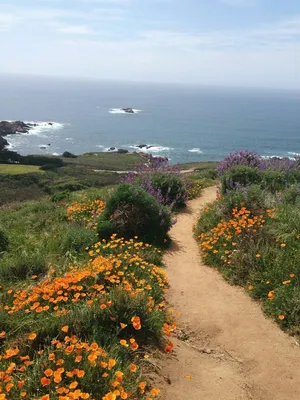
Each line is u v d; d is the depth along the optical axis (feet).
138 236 28.04
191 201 44.65
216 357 15.06
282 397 12.69
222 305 19.13
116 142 453.99
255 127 612.29
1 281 20.99
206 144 444.14
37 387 10.93
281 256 21.22
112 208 28.94
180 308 18.99
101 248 25.03
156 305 17.20
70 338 12.42
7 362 12.52
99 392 10.87
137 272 20.67
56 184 151.12
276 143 454.81
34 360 12.25
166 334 14.28
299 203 29.07
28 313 15.55
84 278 18.06
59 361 11.20
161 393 12.07
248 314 18.10
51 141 442.09
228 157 49.55
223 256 23.77
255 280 20.61
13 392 10.66
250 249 22.90
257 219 26.02
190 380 13.14
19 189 146.41
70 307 15.17
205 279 22.49
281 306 17.46
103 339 13.34
